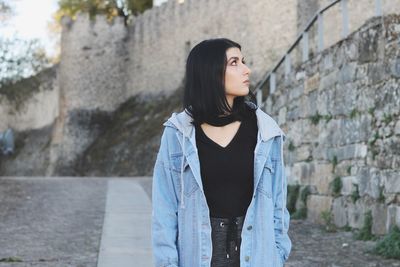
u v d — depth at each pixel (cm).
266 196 308
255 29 3225
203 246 303
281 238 315
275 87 1568
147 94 4447
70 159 4509
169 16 4297
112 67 4678
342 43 977
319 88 1070
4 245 852
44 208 1248
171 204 318
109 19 4872
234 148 309
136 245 827
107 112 4622
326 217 1002
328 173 1019
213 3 3788
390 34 831
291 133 1218
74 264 728
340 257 748
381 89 838
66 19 4722
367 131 879
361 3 2434
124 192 1554
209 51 315
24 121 5656
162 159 319
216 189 308
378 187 834
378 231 827
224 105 311
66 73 4669
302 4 2939
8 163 5353
